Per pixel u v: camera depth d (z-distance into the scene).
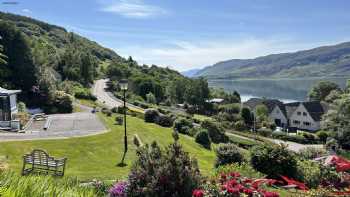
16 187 3.47
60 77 79.75
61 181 5.18
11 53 58.25
